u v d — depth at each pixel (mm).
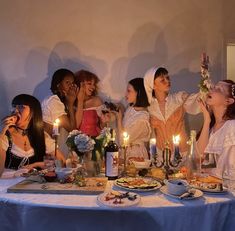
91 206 1373
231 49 3311
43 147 2533
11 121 2439
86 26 2824
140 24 2852
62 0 2809
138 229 1356
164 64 2859
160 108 2758
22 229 1438
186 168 1884
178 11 2881
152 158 2129
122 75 2826
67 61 2807
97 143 1919
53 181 1739
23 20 2795
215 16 2912
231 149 1987
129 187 1614
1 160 2291
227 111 2277
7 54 2789
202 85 2576
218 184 1654
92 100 2787
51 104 2695
